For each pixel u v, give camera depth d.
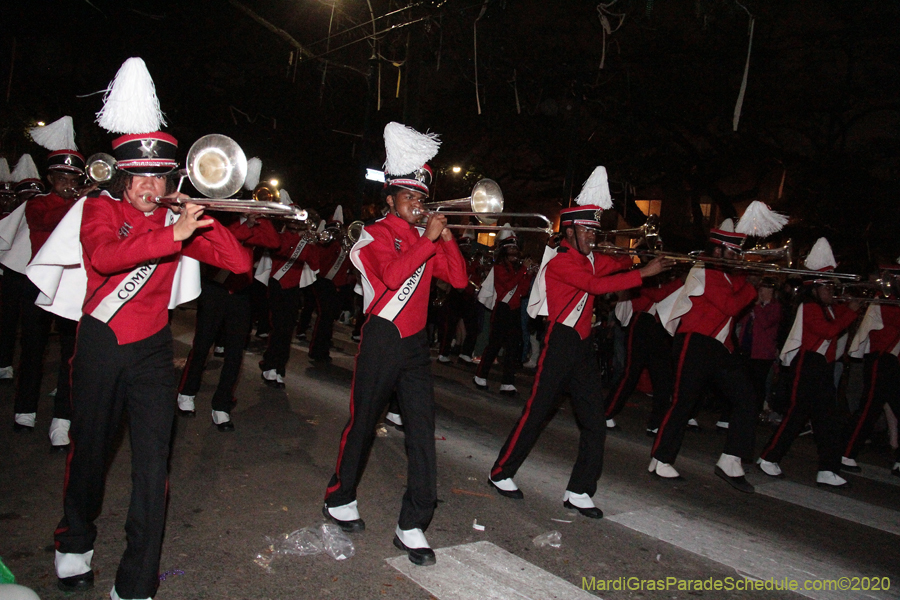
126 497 4.25
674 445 5.68
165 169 3.12
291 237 7.59
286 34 13.92
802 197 13.85
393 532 4.05
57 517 3.90
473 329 11.37
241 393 7.29
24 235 5.30
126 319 3.03
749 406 5.60
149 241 2.81
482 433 6.63
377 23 13.02
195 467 4.88
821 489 5.98
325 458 5.34
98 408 3.02
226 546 3.68
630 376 7.54
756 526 4.82
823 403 6.11
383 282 3.63
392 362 3.74
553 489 5.15
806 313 6.18
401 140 3.87
